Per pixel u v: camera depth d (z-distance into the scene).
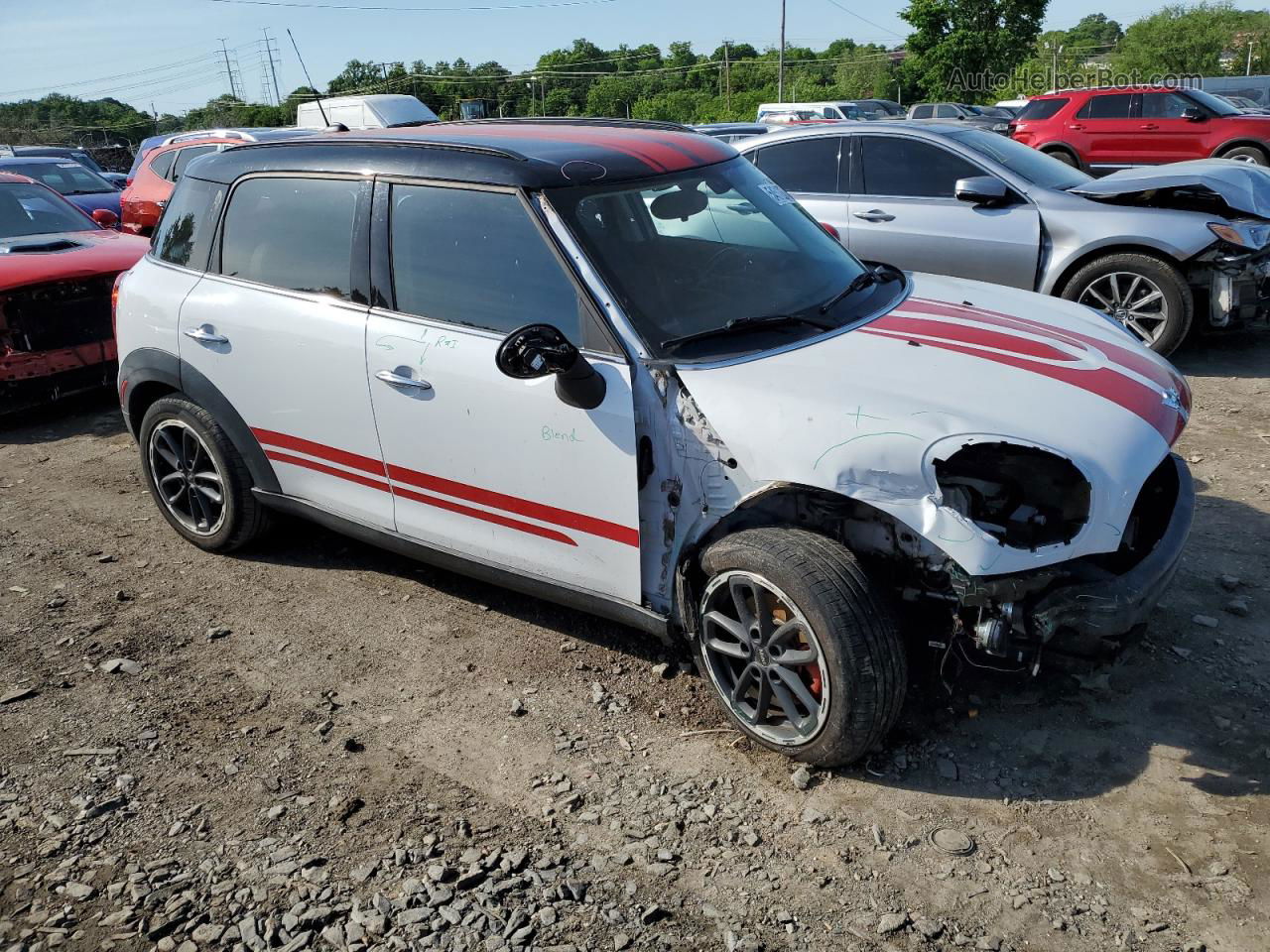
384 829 3.04
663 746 3.38
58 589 4.66
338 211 3.99
